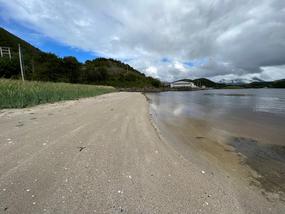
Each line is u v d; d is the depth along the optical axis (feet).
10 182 7.27
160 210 6.23
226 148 16.10
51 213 5.74
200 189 7.84
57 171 8.39
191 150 14.21
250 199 7.68
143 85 280.10
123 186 7.54
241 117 34.58
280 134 21.93
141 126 19.27
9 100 28.22
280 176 10.66
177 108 48.91
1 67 116.16
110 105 36.99
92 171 8.62
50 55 192.75
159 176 8.71
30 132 14.42
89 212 5.89
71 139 13.14
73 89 62.39
